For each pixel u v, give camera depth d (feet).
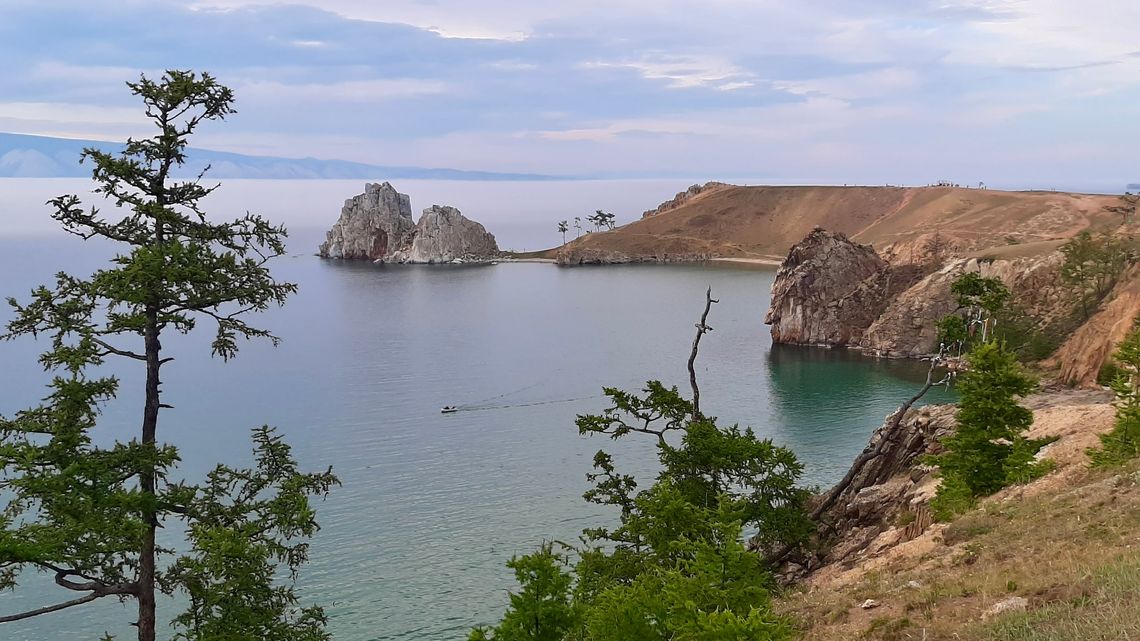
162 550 77.30
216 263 71.20
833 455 279.69
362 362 474.08
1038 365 368.68
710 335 567.59
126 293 65.82
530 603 57.41
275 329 613.52
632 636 55.36
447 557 198.90
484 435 310.45
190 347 536.01
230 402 370.32
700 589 55.26
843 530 153.89
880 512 149.07
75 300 68.95
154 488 74.18
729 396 378.32
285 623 79.15
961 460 118.32
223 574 71.20
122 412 350.64
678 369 447.01
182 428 322.55
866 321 513.04
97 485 67.77
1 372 436.35
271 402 369.71
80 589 69.31
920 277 518.78
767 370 440.86
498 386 404.77
